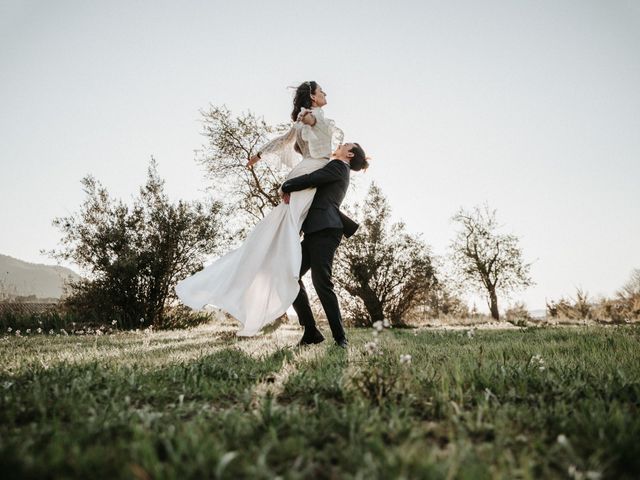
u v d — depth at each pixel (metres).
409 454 1.05
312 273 3.66
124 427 1.31
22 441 1.17
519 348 3.39
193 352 3.36
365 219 15.72
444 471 0.97
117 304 10.34
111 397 1.75
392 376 1.84
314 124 3.77
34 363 2.62
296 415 1.39
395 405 1.55
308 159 3.83
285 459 1.11
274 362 2.70
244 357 2.97
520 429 1.36
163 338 5.74
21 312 9.41
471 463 1.03
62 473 0.97
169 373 2.23
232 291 3.44
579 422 1.34
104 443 1.19
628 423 1.32
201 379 2.01
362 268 15.02
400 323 14.52
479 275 28.50
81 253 10.38
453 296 27.22
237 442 1.18
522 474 1.00
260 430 1.31
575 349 3.40
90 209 10.60
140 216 11.16
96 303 10.21
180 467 0.98
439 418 1.50
